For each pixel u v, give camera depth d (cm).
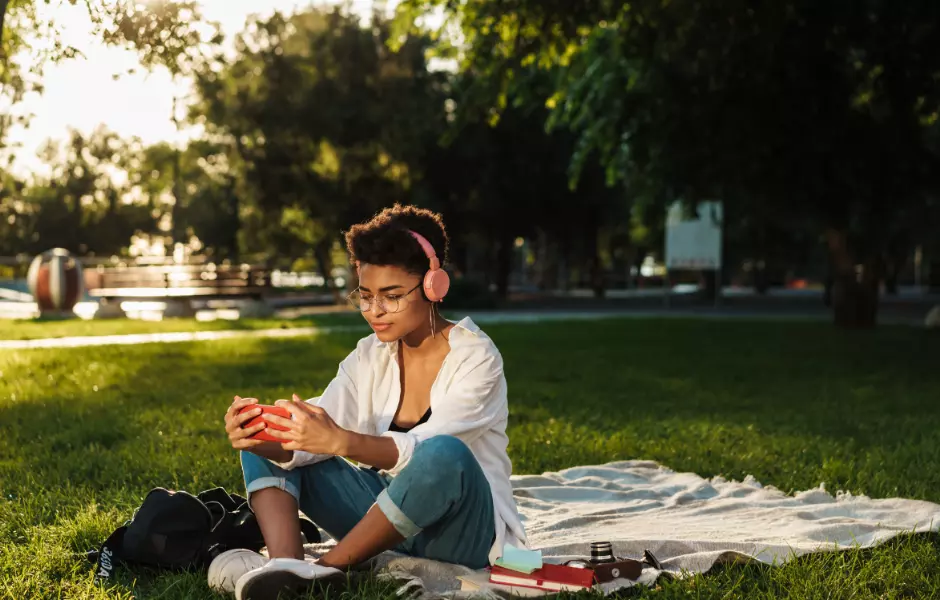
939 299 3803
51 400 816
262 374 1029
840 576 340
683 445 644
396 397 321
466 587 309
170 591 316
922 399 880
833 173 1445
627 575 326
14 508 439
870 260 1864
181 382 945
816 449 628
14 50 598
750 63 1219
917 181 1470
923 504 448
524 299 3609
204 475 520
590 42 1445
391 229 299
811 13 1251
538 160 3172
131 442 621
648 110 1388
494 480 315
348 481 320
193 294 2156
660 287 5803
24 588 320
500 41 1150
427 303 309
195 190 4031
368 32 2789
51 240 5272
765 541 383
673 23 1081
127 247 5531
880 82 1330
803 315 2483
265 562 309
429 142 3053
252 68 2569
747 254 3666
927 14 1238
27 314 2272
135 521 336
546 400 865
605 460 600
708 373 1087
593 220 3512
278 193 2792
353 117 2723
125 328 1673
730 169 1427
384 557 325
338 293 3047
